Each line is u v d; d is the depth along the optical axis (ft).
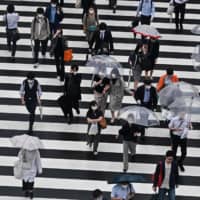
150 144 164.04
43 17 183.62
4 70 186.60
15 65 188.75
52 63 190.49
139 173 154.20
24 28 203.72
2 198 144.87
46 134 165.27
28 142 138.41
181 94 156.56
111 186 150.10
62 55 178.50
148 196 147.95
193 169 157.07
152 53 175.42
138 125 151.43
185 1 200.54
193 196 148.66
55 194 147.02
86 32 188.55
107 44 179.42
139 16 197.98
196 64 190.19
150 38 175.11
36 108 173.58
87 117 155.74
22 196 146.00
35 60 187.21
